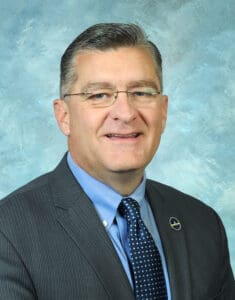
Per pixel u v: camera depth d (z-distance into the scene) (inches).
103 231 85.1
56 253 82.2
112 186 87.3
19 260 80.4
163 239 91.1
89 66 84.8
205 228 96.5
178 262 89.7
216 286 92.8
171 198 97.7
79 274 81.8
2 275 79.6
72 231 84.1
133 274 85.2
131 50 85.0
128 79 84.2
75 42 86.8
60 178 89.3
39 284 80.6
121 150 85.2
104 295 81.6
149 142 86.7
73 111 87.2
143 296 84.5
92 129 85.4
